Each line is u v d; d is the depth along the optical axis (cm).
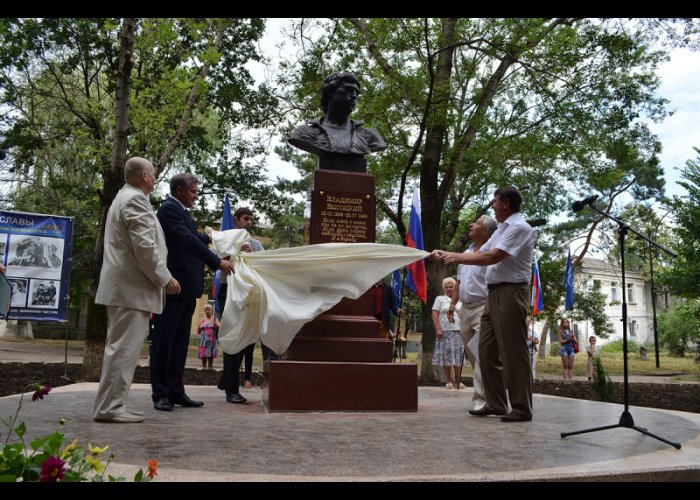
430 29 1389
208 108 1844
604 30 1412
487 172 1608
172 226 544
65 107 2070
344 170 631
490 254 514
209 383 1084
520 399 505
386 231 2955
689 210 1892
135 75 1503
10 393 809
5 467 200
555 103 1482
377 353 571
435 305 1055
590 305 2972
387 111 1501
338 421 483
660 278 1977
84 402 560
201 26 1117
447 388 1037
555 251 2927
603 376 971
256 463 306
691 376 2206
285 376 536
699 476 313
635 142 1672
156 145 1277
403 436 408
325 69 1496
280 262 576
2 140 2150
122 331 447
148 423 445
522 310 516
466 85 1652
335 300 570
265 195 2247
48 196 2561
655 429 470
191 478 261
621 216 3023
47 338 3259
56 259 1055
